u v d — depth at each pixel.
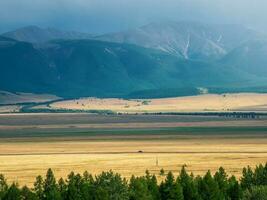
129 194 198.62
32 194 193.00
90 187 198.25
